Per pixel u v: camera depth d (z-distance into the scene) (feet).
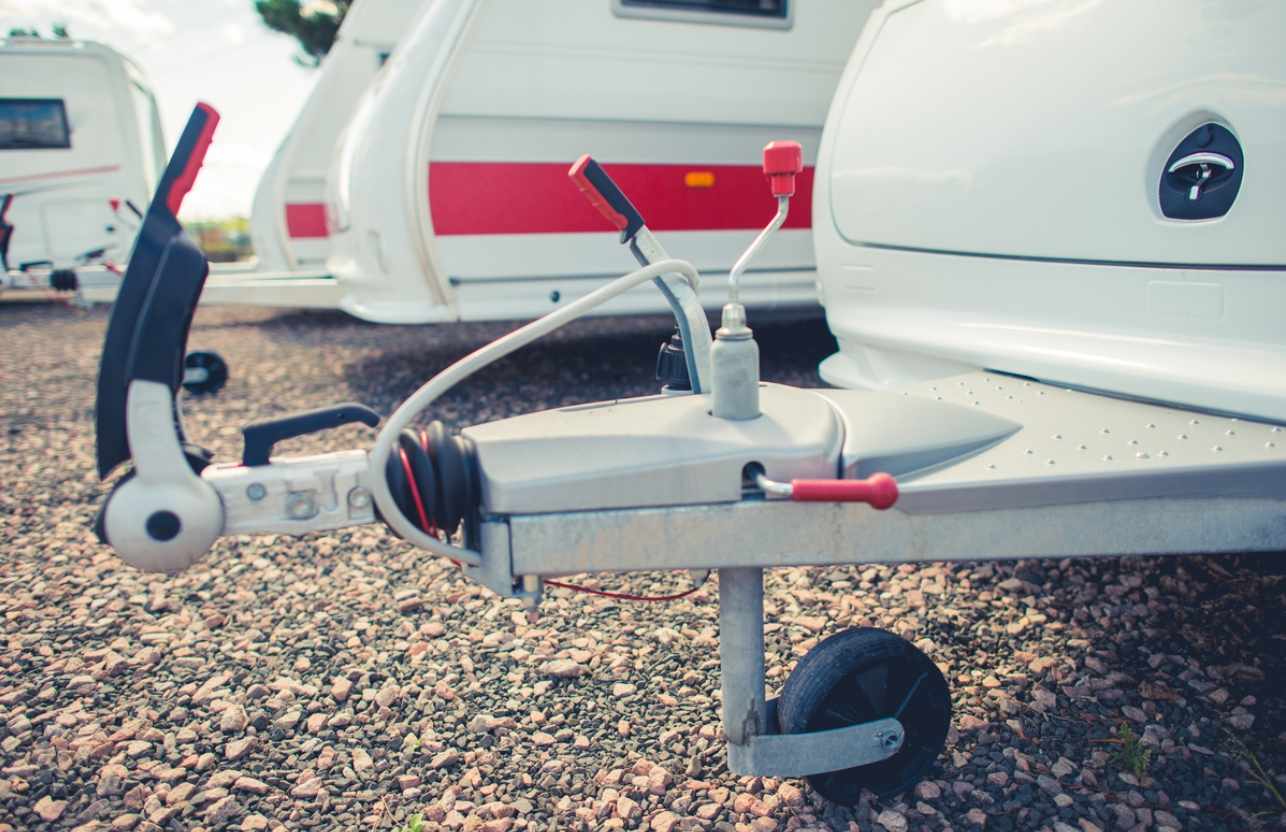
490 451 4.90
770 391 5.85
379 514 4.91
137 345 4.54
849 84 9.14
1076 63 6.61
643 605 8.76
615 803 6.03
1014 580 8.87
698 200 16.12
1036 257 6.95
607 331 25.22
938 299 7.95
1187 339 5.96
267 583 9.50
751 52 16.03
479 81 14.65
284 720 6.98
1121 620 8.03
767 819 5.80
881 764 5.78
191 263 4.59
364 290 16.12
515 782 6.28
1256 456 5.23
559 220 15.56
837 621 8.23
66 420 16.52
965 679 7.27
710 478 4.81
